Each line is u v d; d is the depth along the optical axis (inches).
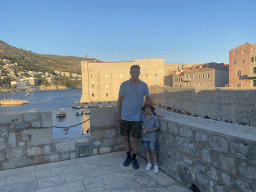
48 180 153.4
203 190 124.6
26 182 150.4
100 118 210.7
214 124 136.3
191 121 148.6
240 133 107.7
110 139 216.8
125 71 3053.6
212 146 117.0
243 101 1115.9
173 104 1899.6
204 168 123.7
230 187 106.0
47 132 190.7
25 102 4301.2
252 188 93.7
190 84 2297.0
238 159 100.9
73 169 173.8
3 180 154.4
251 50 1504.7
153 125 166.1
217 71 1902.1
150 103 167.0
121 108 174.9
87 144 205.6
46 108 3454.7
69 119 2406.5
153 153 166.2
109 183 147.0
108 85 3073.3
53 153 193.3
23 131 182.9
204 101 1438.2
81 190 137.4
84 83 3073.3
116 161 191.8
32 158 186.5
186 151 139.0
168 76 3147.1
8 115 178.5
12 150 179.9
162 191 134.8
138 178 154.9
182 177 144.0
